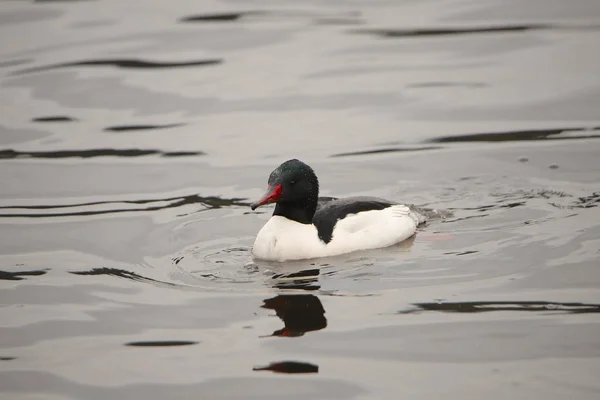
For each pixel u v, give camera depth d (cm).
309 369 982
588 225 1338
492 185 1530
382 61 2145
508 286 1155
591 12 2348
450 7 2469
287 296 1155
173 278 1228
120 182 1597
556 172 1566
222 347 1032
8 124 1844
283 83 2039
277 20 2427
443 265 1233
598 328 1041
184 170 1644
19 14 2462
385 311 1102
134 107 1930
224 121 1859
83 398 942
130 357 1018
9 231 1404
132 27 2375
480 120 1814
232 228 1409
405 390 937
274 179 1284
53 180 1608
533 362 980
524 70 2042
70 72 2105
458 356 997
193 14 2480
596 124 1758
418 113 1866
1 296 1182
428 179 1569
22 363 1012
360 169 1622
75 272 1255
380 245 1305
